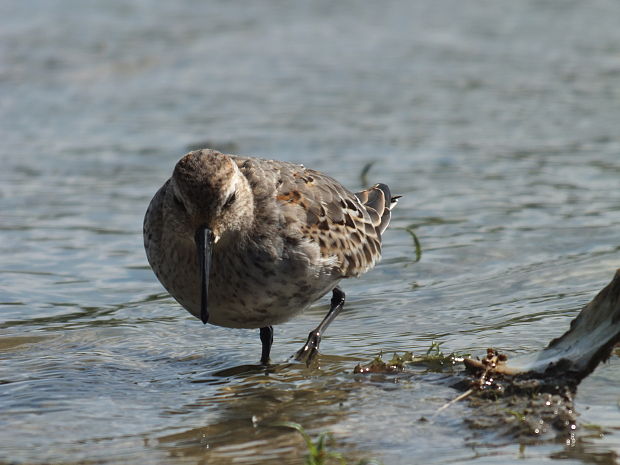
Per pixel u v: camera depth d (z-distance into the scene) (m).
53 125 21.55
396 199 13.28
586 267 13.22
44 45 27.20
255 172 10.73
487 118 22.03
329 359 10.66
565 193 16.80
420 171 18.28
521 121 21.73
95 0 32.53
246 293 10.46
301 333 11.85
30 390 9.70
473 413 8.65
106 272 13.76
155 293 13.09
